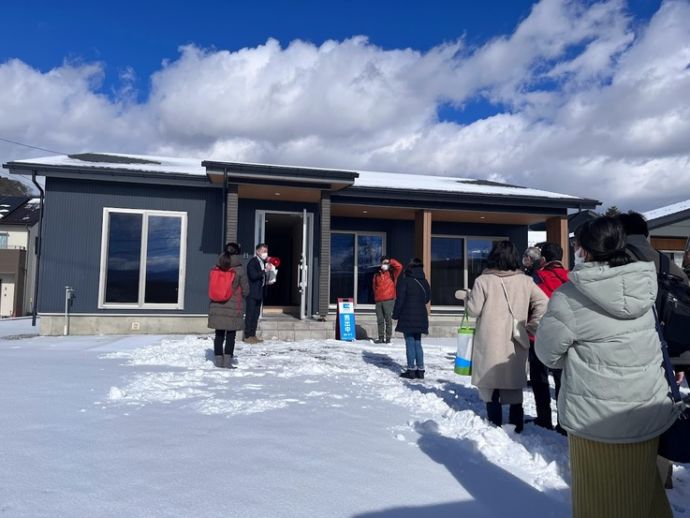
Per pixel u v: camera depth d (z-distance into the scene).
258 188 12.01
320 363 7.99
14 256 34.09
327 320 12.17
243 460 3.42
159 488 2.92
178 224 12.52
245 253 13.02
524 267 5.70
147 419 4.36
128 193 12.23
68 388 5.56
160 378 6.20
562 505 2.97
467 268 15.58
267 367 7.46
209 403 5.00
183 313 12.36
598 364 2.21
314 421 4.50
